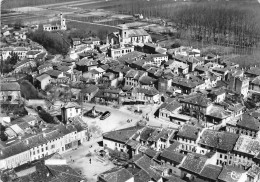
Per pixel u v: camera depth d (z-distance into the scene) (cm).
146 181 16625
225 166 17038
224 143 19175
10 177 16575
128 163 17912
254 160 18100
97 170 18638
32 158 19275
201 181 16575
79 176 16812
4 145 18838
